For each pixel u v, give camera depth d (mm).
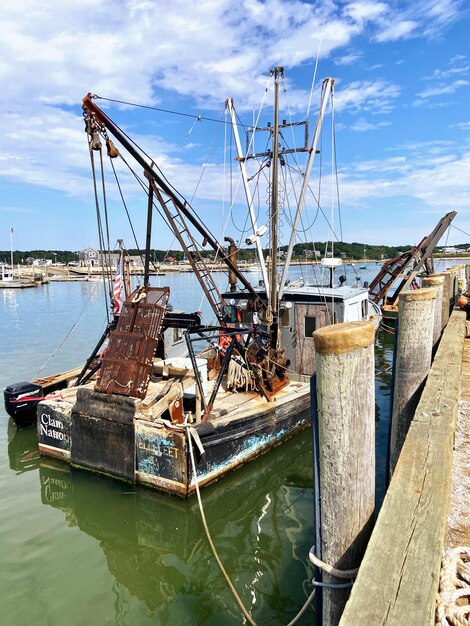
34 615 4438
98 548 5555
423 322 4391
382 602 1733
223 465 6824
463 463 3535
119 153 7406
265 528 5984
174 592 4789
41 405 7578
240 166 10883
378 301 19781
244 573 5082
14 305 37031
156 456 6344
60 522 6094
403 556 1957
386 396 11484
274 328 9695
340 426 2291
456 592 2139
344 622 1652
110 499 6516
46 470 7355
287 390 9078
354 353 2240
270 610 4492
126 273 10977
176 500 6277
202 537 5797
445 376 4539
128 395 6734
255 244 10805
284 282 10141
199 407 6883
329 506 2391
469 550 2428
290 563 5227
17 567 5176
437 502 2326
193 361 7066
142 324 7219
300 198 10102
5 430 9500
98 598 4688
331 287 12188
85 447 7035
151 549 5543
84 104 6766
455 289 14945
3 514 6266
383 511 2275
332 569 2396
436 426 3262
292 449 8531
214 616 4434
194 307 30375
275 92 9758
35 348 18516
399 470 2658
